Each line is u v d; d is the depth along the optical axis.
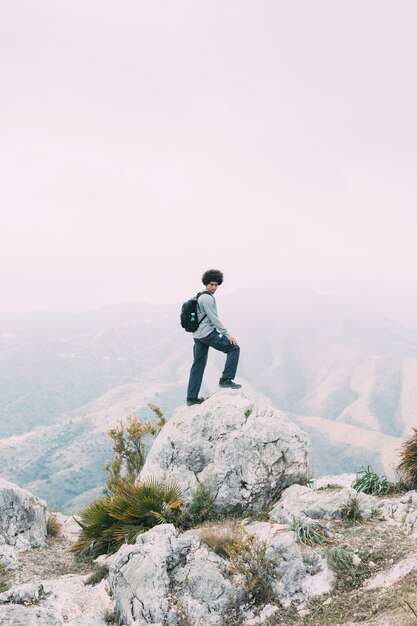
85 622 5.16
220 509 7.52
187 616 5.10
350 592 5.09
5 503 8.20
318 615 4.84
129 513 7.22
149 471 8.48
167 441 8.50
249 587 5.28
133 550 5.82
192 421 8.55
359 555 5.65
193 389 8.94
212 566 5.60
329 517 6.62
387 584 4.98
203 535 6.12
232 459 7.79
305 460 8.30
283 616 4.98
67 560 7.66
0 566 6.95
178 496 7.63
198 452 8.16
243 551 5.59
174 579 5.52
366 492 7.91
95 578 6.11
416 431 8.13
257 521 7.07
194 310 8.23
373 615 4.50
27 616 5.16
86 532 7.69
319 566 5.50
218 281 8.07
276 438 8.11
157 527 6.32
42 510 9.05
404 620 4.10
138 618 5.08
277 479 7.89
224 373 8.90
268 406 8.71
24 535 8.24
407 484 7.72
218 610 5.14
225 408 8.46
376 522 6.43
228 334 8.25
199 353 8.71
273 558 5.61
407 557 5.37
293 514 6.66
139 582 5.42
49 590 5.78
